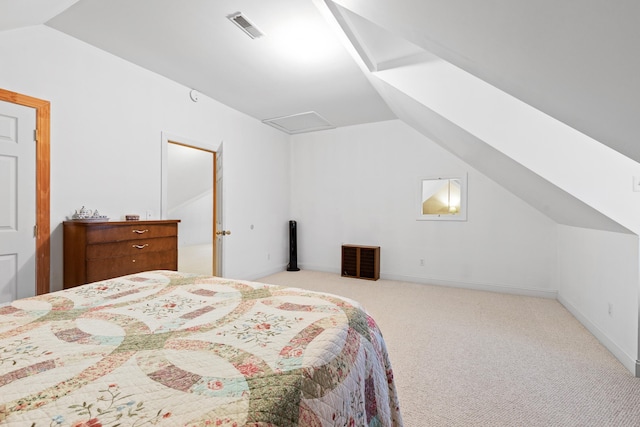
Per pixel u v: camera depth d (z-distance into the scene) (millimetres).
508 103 2416
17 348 804
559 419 1559
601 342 2465
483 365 2111
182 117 3504
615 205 2090
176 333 920
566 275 3416
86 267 2215
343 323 1033
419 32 1378
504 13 853
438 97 2531
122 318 1044
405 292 4027
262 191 4895
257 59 2887
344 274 4945
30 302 1209
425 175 4535
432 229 4492
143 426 511
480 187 4180
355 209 5074
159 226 2764
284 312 1121
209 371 700
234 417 551
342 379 816
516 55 1072
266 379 674
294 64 2975
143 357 763
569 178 2236
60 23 2338
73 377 662
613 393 1780
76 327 959
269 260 5070
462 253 4301
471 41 1174
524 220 3938
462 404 1681
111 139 2809
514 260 3996
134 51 2754
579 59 865
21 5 1850
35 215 2299
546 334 2648
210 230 8461
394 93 2969
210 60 2914
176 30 2426
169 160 5809
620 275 2195
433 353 2291
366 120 4801
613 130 1192
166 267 2818
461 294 3949
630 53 701
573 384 1875
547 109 1406
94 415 536
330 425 718
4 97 2139
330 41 2574
